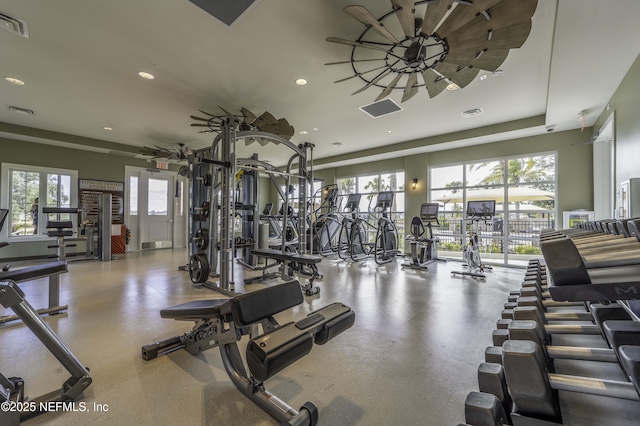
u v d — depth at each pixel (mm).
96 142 7016
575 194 5641
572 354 1330
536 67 3639
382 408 1662
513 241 6516
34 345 2396
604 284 706
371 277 5199
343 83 4066
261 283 4688
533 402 1101
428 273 5574
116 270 5535
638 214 3084
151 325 2826
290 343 1368
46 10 2619
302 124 5914
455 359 2213
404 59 2844
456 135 6469
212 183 4660
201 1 2525
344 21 2795
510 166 6520
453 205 7363
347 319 1733
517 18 2193
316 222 7660
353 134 6672
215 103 4734
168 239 9172
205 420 1557
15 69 3666
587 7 2348
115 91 4293
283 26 2855
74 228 7312
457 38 2443
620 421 1357
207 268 4215
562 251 747
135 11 2633
